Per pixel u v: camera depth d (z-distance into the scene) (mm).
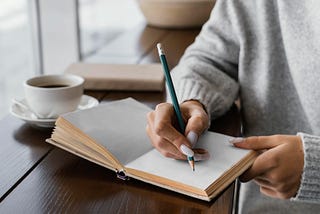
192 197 633
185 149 667
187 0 1968
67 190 656
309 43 946
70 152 765
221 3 1080
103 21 2500
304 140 694
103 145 711
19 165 732
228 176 659
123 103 871
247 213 1033
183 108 802
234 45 1078
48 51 2277
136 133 769
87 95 1082
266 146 717
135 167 676
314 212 1003
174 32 1996
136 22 2529
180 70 1030
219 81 1015
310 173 673
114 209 608
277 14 1007
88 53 2355
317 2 914
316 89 950
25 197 638
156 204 620
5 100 2213
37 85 938
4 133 859
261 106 1047
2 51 2258
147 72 1189
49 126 875
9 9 2229
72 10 2219
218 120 952
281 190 694
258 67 1045
